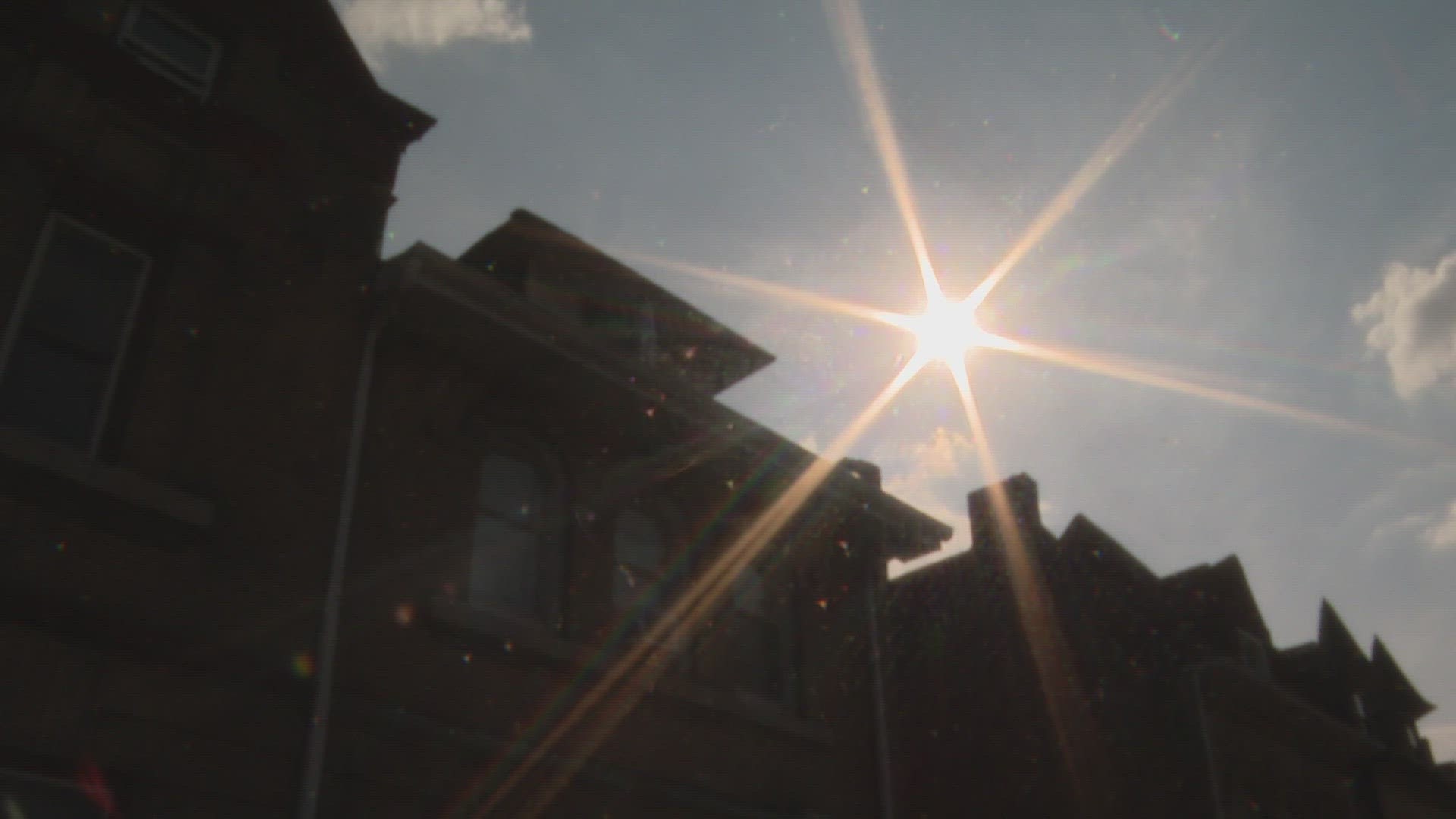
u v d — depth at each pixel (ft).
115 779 21.15
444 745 26.71
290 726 23.97
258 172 28.35
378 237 30.63
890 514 41.29
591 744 29.89
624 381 33.40
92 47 25.61
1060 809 53.16
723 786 32.89
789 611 39.01
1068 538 61.52
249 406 25.98
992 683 57.72
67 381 23.47
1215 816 50.55
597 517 33.42
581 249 38.19
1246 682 55.31
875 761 38.37
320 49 31.09
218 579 23.90
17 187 23.32
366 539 27.22
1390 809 66.03
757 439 37.42
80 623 21.44
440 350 30.81
